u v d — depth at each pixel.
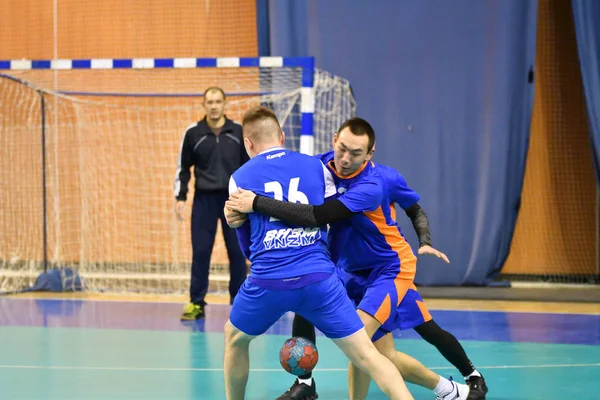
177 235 13.84
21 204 13.99
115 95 13.05
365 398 5.80
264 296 4.84
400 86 13.05
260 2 13.37
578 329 9.30
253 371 7.19
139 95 13.09
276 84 12.48
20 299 11.52
